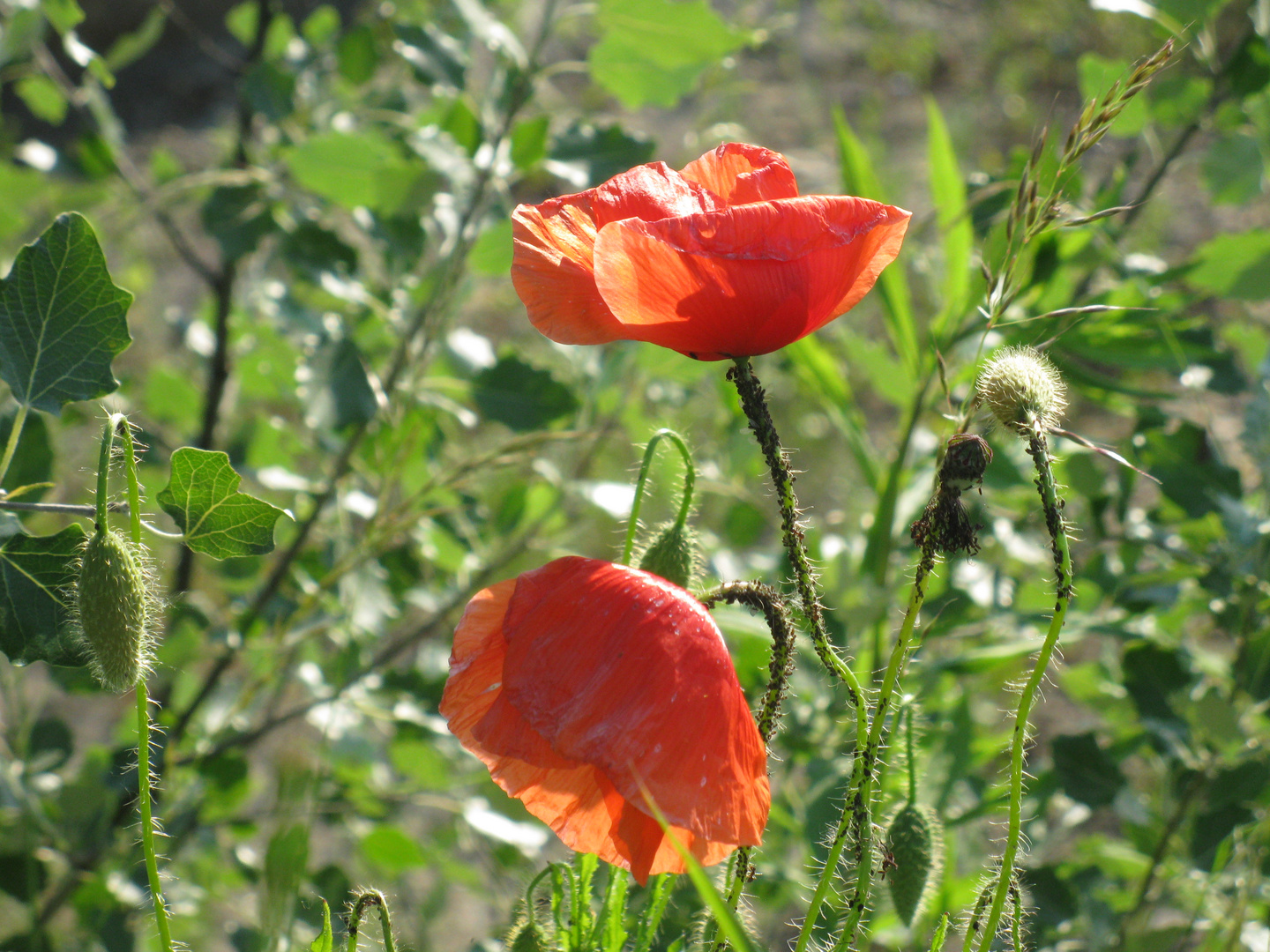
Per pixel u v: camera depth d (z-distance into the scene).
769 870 0.83
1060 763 0.81
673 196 0.63
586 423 1.06
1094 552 0.89
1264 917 0.79
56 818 0.99
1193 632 1.02
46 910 0.99
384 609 0.95
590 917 0.64
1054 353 0.80
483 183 0.96
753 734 0.61
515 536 1.09
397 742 1.04
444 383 0.96
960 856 0.87
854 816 0.62
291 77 1.09
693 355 0.63
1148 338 0.80
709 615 0.62
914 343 0.83
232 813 1.07
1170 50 0.63
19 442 0.78
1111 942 0.80
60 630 0.65
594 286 0.63
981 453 0.61
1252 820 0.78
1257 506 0.85
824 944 0.70
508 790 0.63
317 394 0.88
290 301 1.10
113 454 0.65
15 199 1.10
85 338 0.65
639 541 0.69
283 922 0.64
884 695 0.62
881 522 0.80
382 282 1.08
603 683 0.61
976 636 0.90
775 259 0.61
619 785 0.60
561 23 0.95
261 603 1.02
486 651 0.63
